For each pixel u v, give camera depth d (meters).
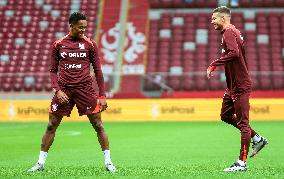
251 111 79.12
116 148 40.09
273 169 25.45
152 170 24.86
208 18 104.75
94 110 24.53
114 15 105.75
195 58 97.81
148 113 80.81
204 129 60.97
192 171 24.34
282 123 70.94
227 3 105.56
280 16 104.38
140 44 100.81
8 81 95.69
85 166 27.62
